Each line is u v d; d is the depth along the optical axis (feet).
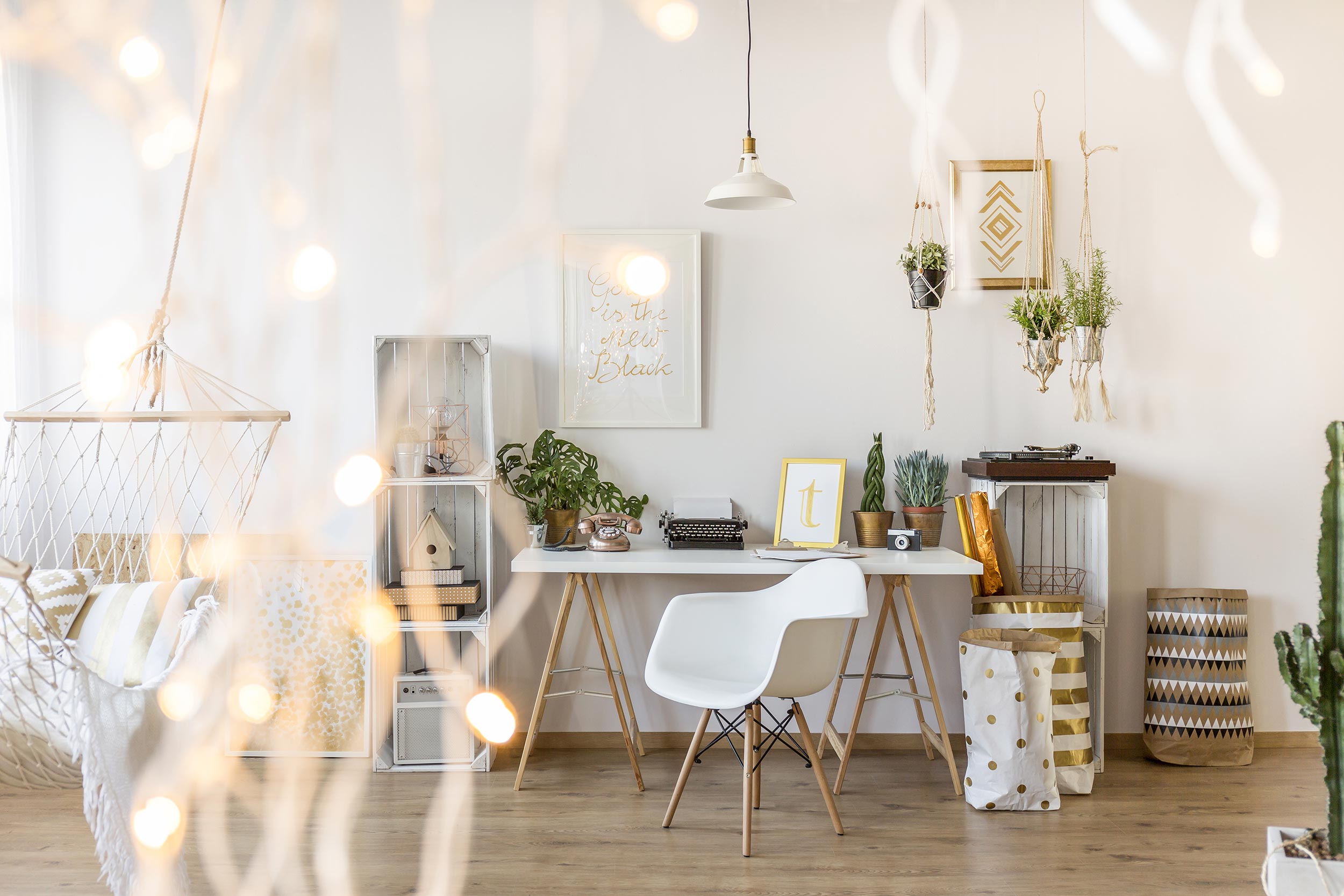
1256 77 11.24
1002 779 9.22
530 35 11.30
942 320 11.40
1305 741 11.24
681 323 11.32
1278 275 11.28
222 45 10.89
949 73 11.34
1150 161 11.31
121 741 6.11
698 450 11.43
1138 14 11.26
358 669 10.68
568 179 11.35
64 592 8.20
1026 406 11.38
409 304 11.27
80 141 11.25
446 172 11.30
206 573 10.42
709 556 10.11
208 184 7.52
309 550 10.98
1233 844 8.50
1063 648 9.84
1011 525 11.46
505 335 11.36
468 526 11.39
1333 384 11.27
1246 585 11.35
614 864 8.10
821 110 11.34
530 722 10.52
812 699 11.34
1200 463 11.34
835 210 11.35
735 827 8.88
